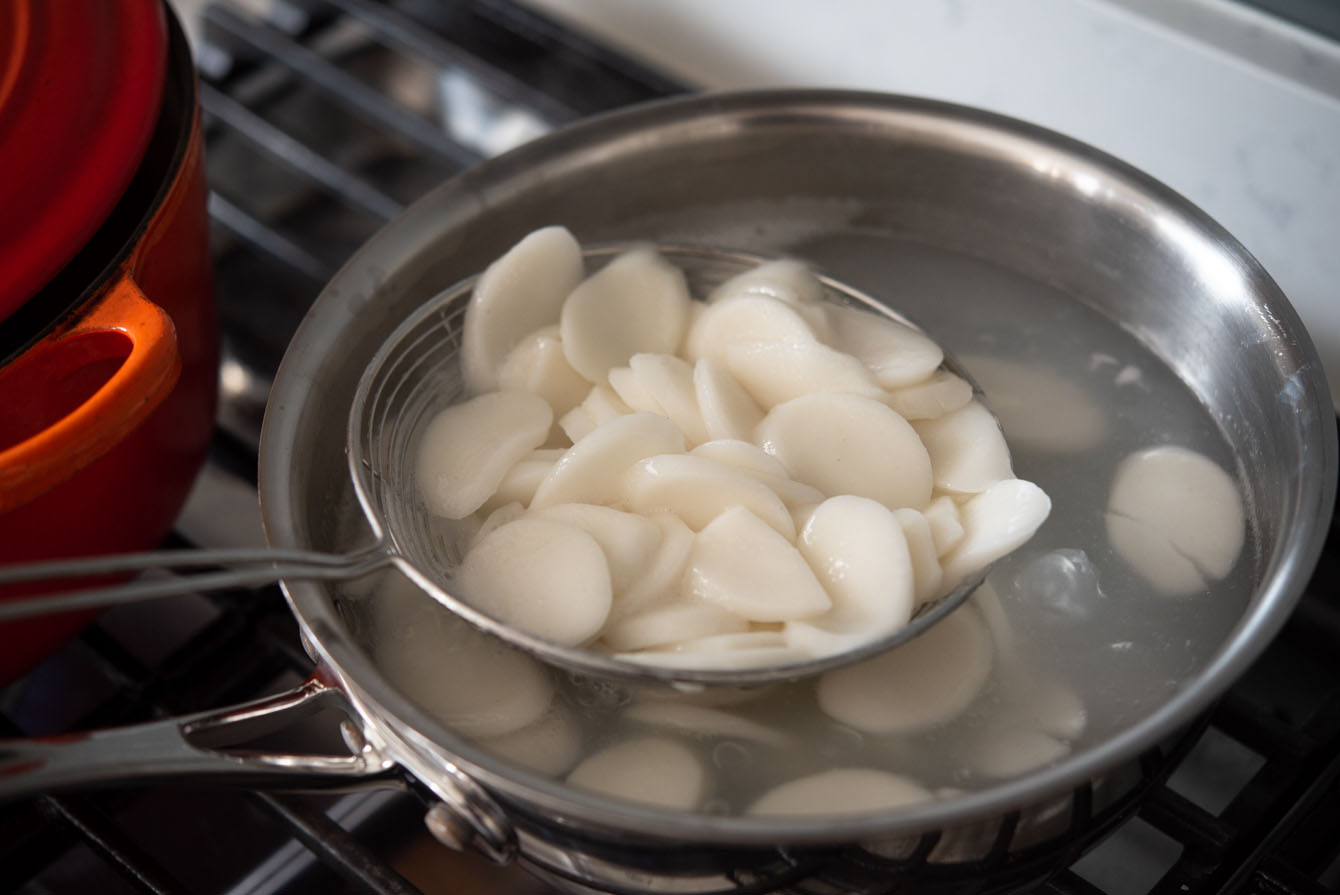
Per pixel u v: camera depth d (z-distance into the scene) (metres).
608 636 0.53
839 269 0.63
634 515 0.54
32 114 0.53
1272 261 0.65
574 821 0.47
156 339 0.52
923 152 0.62
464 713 0.52
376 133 0.74
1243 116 0.63
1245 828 0.54
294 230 0.71
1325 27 0.63
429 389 0.58
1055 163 0.60
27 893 0.58
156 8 0.58
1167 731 0.48
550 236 0.58
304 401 0.55
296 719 0.51
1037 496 0.54
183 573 0.62
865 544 0.53
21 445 0.50
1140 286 0.60
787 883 0.49
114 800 0.57
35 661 0.57
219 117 0.72
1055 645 0.54
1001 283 0.63
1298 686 0.60
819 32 0.71
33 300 0.52
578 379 0.58
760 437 0.56
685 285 0.60
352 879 0.53
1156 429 0.59
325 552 0.55
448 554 0.55
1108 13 0.64
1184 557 0.56
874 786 0.51
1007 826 0.49
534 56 0.74
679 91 0.72
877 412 0.56
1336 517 0.61
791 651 0.51
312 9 0.76
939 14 0.68
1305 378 0.54
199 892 0.57
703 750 0.52
